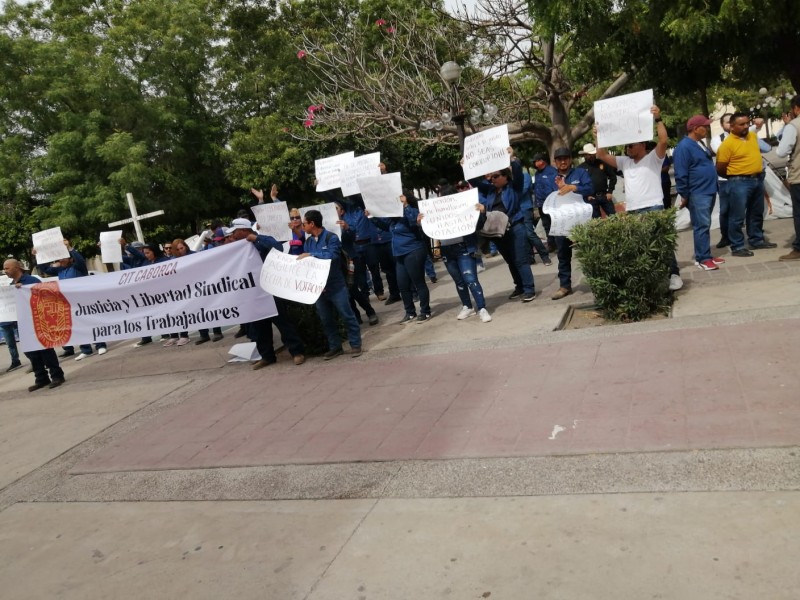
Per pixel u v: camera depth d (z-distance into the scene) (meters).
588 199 8.06
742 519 3.21
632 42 12.50
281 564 3.65
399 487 4.24
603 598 2.86
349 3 24.09
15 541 4.59
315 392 6.49
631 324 6.54
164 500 4.80
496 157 7.54
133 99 22.47
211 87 24.98
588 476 3.88
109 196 20.97
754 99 37.41
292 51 23.42
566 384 5.27
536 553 3.27
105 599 3.65
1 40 21.80
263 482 4.73
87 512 4.86
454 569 3.28
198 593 3.54
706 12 10.09
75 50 22.38
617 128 6.99
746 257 8.11
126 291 8.62
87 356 11.50
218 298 8.12
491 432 4.70
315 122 17.11
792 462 3.56
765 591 2.71
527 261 8.28
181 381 8.14
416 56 17.05
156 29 23.75
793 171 7.35
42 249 10.55
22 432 7.34
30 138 23.05
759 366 4.78
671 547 3.10
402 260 8.48
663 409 4.46
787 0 9.98
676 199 11.25
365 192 8.17
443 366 6.39
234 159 23.02
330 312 7.61
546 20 12.02
